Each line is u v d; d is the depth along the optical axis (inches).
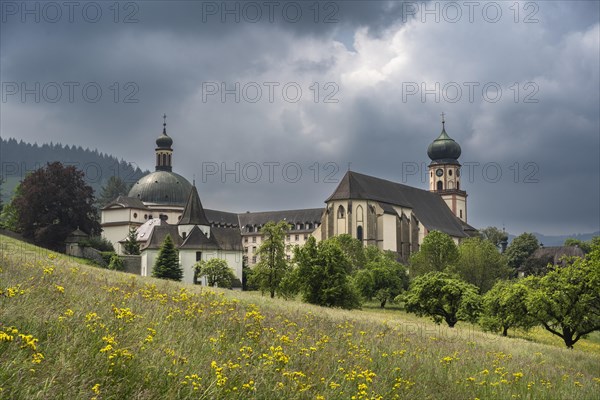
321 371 535.2
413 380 607.5
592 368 1159.6
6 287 574.2
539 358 1099.3
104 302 613.0
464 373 700.7
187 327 597.9
